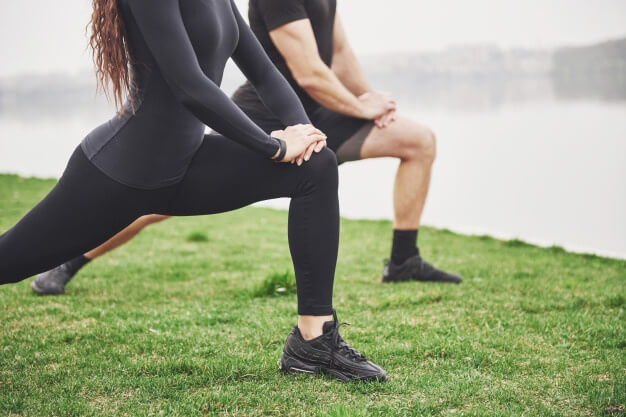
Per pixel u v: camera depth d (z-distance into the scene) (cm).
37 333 331
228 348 305
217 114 222
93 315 370
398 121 422
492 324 349
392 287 439
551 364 286
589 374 274
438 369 278
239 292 427
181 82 216
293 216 255
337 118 415
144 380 262
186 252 590
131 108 229
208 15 230
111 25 221
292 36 371
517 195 1103
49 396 246
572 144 1688
